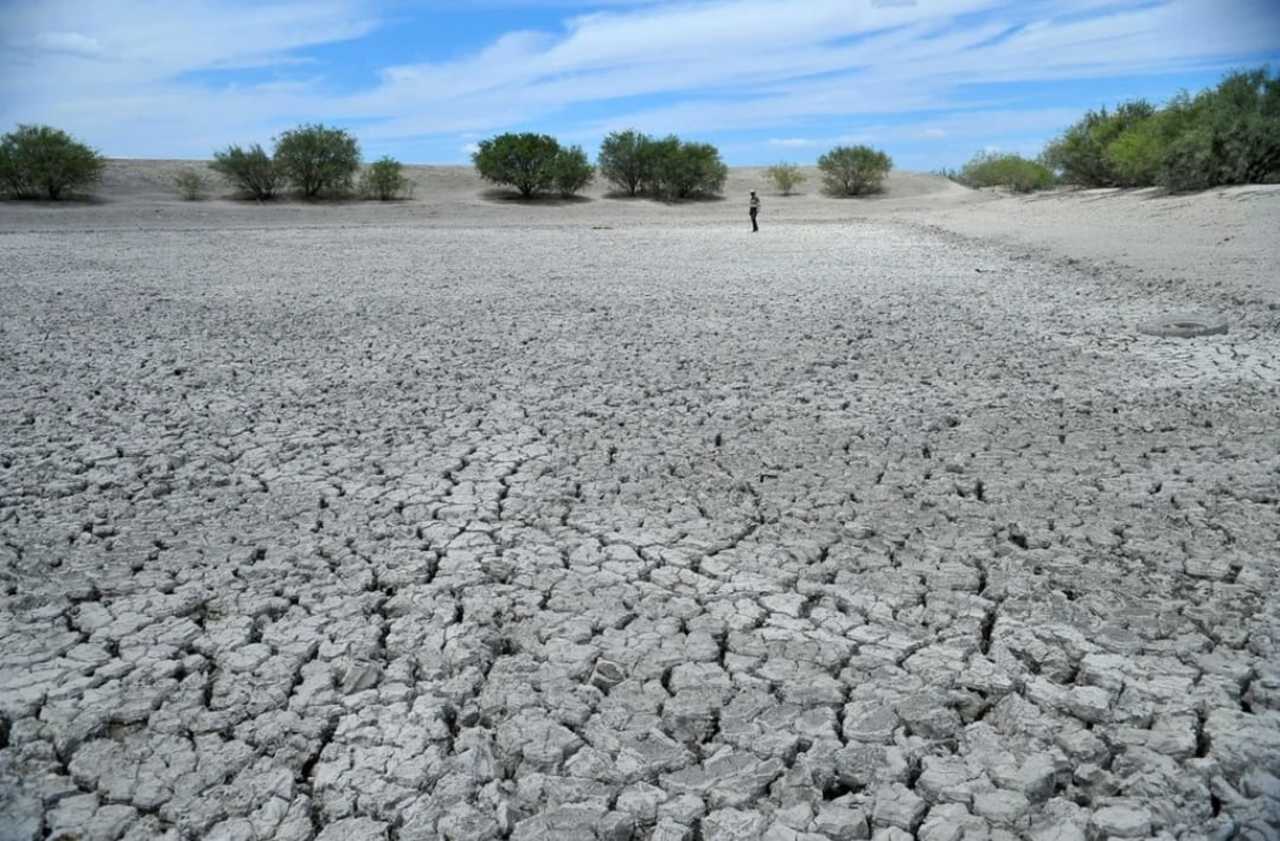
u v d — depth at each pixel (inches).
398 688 172.4
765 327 510.0
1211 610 191.2
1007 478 269.0
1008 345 447.2
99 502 266.4
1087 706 160.7
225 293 679.1
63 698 171.3
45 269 842.2
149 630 194.5
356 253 1002.1
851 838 134.9
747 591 205.6
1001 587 202.8
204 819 141.5
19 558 229.9
